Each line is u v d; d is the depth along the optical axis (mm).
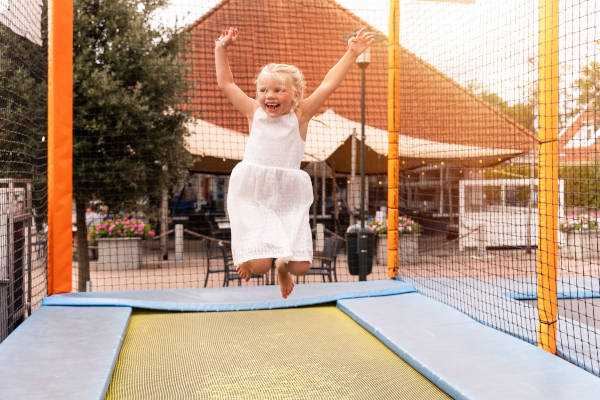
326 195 15680
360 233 6863
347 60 2727
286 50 9000
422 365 3150
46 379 2879
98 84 6941
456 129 7984
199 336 4012
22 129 4820
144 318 4551
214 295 5160
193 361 3445
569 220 10648
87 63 7047
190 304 4801
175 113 7902
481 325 4012
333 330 4168
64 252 5148
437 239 11289
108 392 2924
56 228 5109
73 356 3273
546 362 3162
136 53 7438
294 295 5094
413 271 8258
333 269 7230
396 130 5914
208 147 9016
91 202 8547
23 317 4535
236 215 2529
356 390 2957
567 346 3650
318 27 9109
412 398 2838
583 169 6688
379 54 10281
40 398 2615
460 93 7000
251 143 2590
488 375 2959
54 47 4996
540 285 3641
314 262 8078
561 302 5492
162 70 7465
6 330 4051
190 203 14344
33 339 3615
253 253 2393
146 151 7711
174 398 2846
